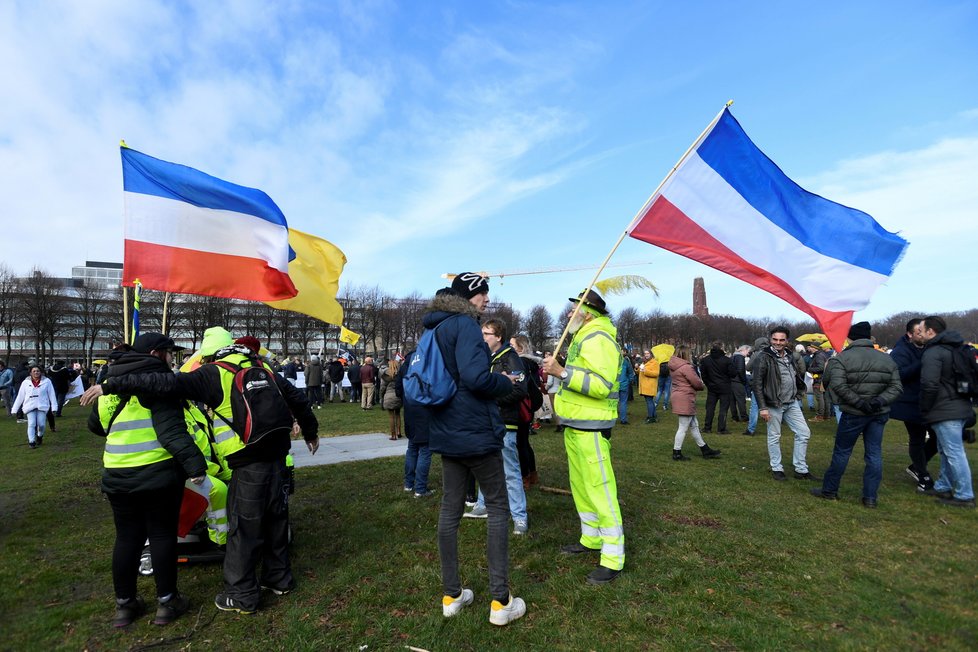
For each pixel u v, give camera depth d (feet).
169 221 16.79
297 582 12.66
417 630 10.44
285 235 17.76
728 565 13.46
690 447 30.91
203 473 10.78
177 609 11.11
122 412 10.81
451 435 10.43
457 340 10.46
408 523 16.81
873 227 16.90
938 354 19.26
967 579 12.72
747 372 43.73
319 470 24.70
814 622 10.72
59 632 10.57
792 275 16.56
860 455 28.53
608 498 12.80
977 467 25.25
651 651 9.72
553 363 13.42
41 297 159.94
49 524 17.40
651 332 217.15
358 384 71.51
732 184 16.57
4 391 59.06
